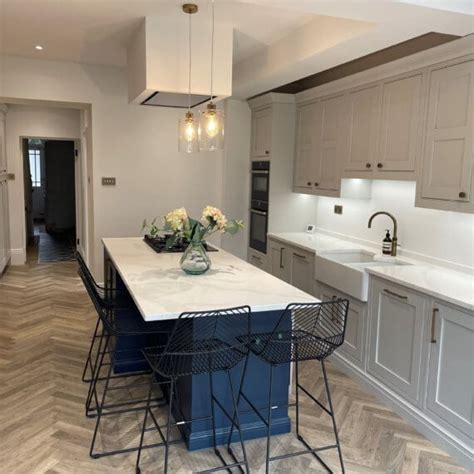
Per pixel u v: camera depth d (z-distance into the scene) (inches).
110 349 143.7
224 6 130.6
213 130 126.3
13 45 181.2
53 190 435.2
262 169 216.8
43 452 104.5
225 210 235.6
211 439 108.1
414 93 134.3
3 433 111.0
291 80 177.3
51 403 125.5
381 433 116.1
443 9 99.2
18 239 295.4
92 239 233.0
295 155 208.8
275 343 100.3
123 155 226.4
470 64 114.7
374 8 99.2
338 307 134.3
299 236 201.5
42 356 155.5
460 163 118.3
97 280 229.3
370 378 136.4
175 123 232.2
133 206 231.0
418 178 133.3
